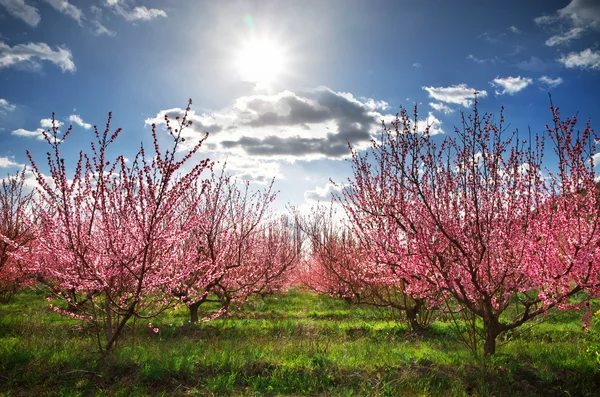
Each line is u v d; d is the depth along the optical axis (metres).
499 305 8.12
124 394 6.36
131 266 8.08
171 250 8.79
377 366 7.52
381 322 13.19
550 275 7.57
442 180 8.71
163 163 7.29
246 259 14.59
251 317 14.62
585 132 7.31
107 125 7.46
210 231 11.97
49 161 7.21
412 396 6.44
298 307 17.25
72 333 10.48
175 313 14.43
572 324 11.53
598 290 7.23
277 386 6.85
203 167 7.62
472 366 7.41
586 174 7.27
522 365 7.39
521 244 7.74
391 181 9.19
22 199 13.67
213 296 18.03
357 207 10.15
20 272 13.67
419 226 8.78
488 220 7.85
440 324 11.95
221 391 6.57
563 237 7.74
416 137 8.27
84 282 7.61
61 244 7.62
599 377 7.02
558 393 6.68
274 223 18.61
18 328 10.63
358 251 12.97
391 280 10.66
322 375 7.12
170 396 6.42
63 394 6.24
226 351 8.21
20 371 7.00
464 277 8.38
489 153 7.85
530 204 7.72
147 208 7.62
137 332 10.62
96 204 7.63
